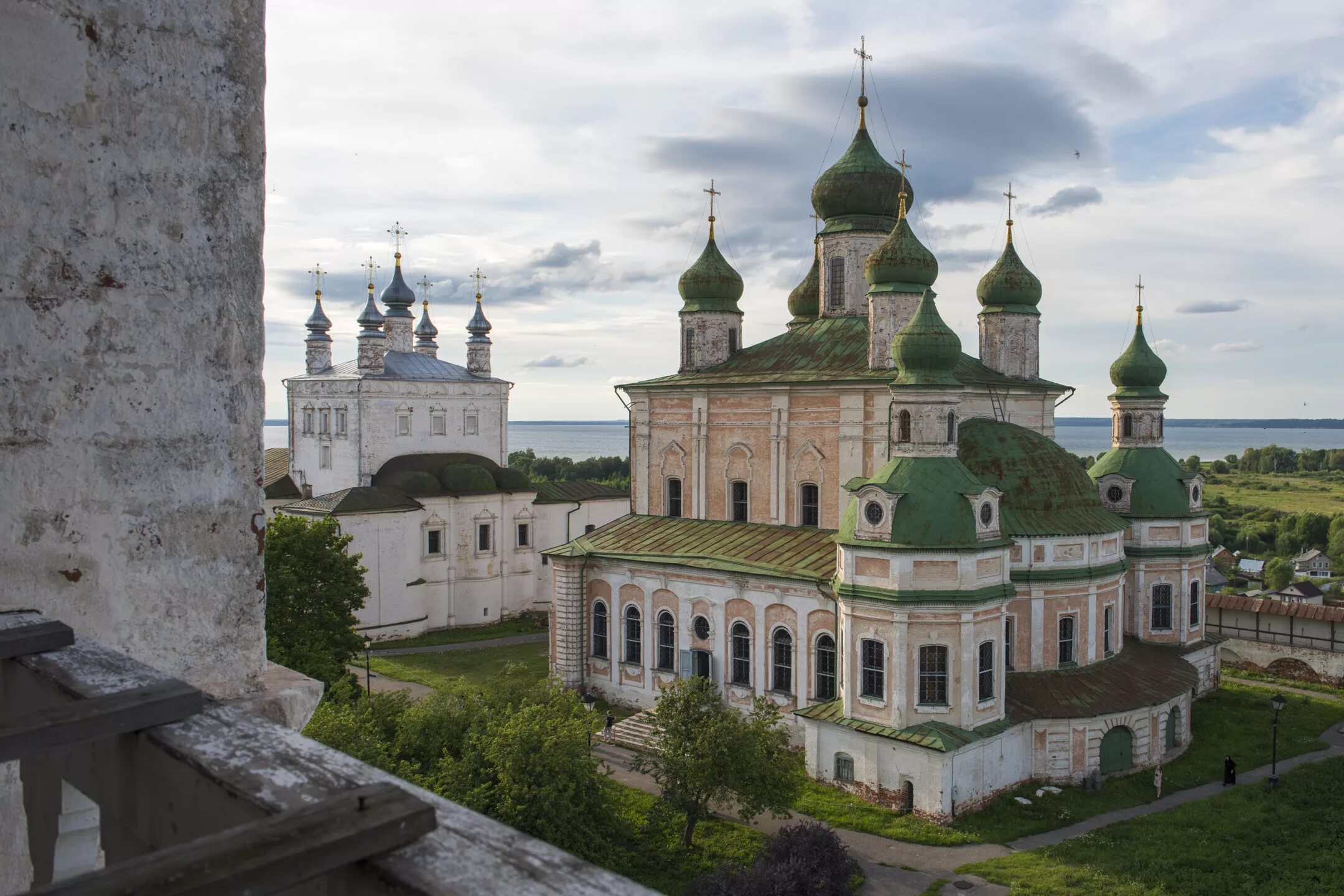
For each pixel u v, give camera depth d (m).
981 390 51.12
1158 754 43.91
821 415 50.00
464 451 79.19
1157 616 55.25
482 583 75.38
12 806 7.07
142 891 2.88
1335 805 39.88
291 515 69.06
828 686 44.59
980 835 36.09
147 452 7.59
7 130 6.89
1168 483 55.62
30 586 7.06
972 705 38.38
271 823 3.26
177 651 7.75
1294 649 62.50
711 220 58.19
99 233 7.32
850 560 39.88
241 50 8.02
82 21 7.18
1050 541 44.47
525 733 31.00
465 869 3.19
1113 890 31.30
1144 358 56.81
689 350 58.19
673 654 50.88
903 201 49.41
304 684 8.16
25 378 7.03
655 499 57.75
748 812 34.38
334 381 75.38
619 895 3.06
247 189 8.09
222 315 7.95
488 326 82.81
